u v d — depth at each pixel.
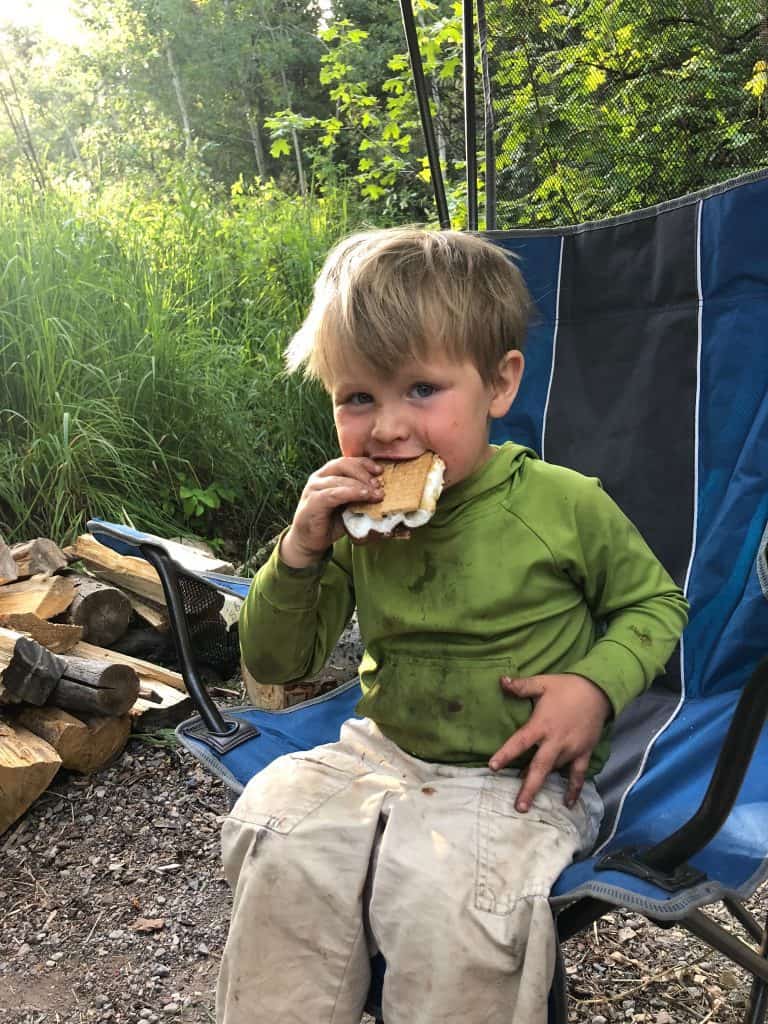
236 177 18.41
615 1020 1.55
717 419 1.64
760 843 0.99
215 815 2.20
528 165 2.49
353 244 1.26
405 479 1.12
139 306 3.64
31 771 2.12
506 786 1.11
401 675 1.20
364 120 6.41
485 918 0.97
